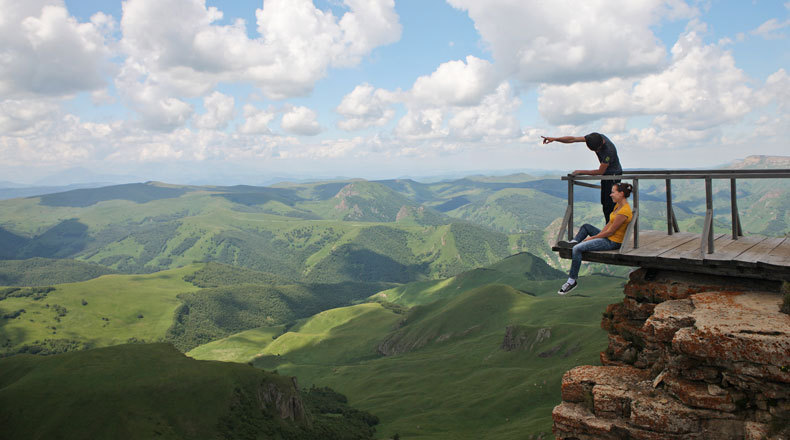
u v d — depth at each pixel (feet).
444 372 618.03
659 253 40.78
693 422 32.73
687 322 35.01
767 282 37.14
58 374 444.96
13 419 381.19
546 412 382.01
